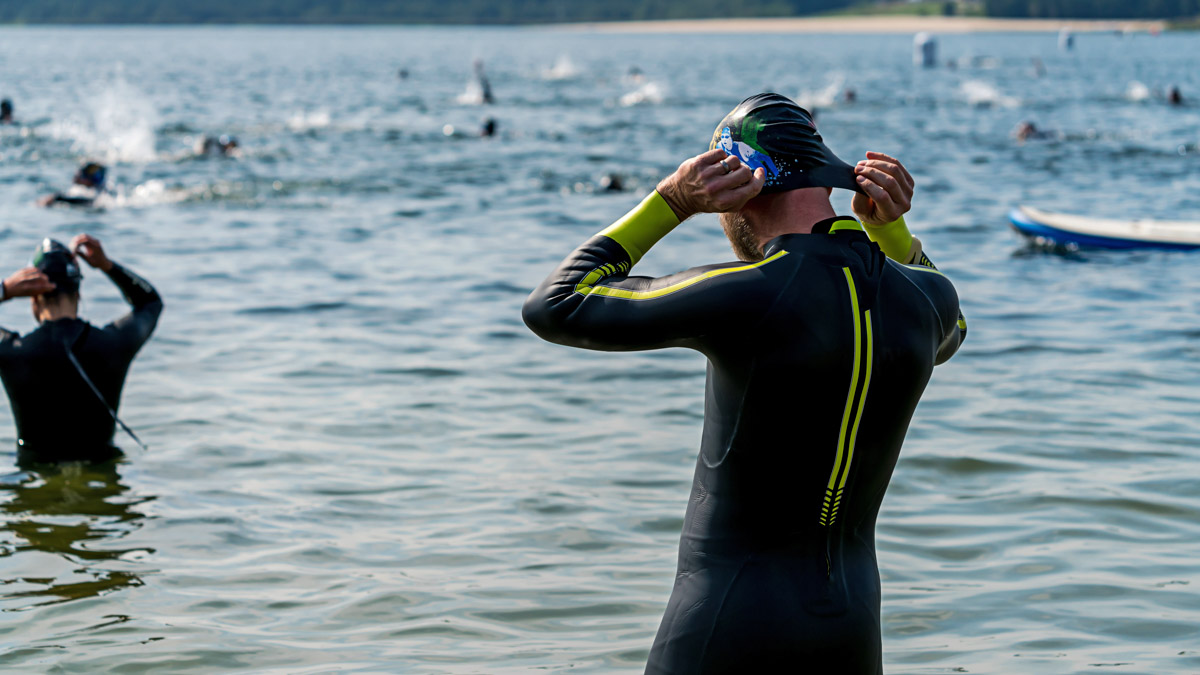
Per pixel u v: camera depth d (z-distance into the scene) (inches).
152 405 303.6
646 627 178.2
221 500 235.5
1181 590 190.2
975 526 221.0
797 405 98.2
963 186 792.3
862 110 1503.4
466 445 274.2
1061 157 974.4
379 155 970.7
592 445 274.4
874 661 104.4
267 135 1118.4
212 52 3855.8
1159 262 528.1
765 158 101.4
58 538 214.2
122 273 264.1
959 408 300.8
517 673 162.7
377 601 187.6
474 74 2522.1
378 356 358.9
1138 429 281.3
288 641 173.3
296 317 410.9
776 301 97.7
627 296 100.0
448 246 564.1
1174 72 2608.3
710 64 3090.6
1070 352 362.3
